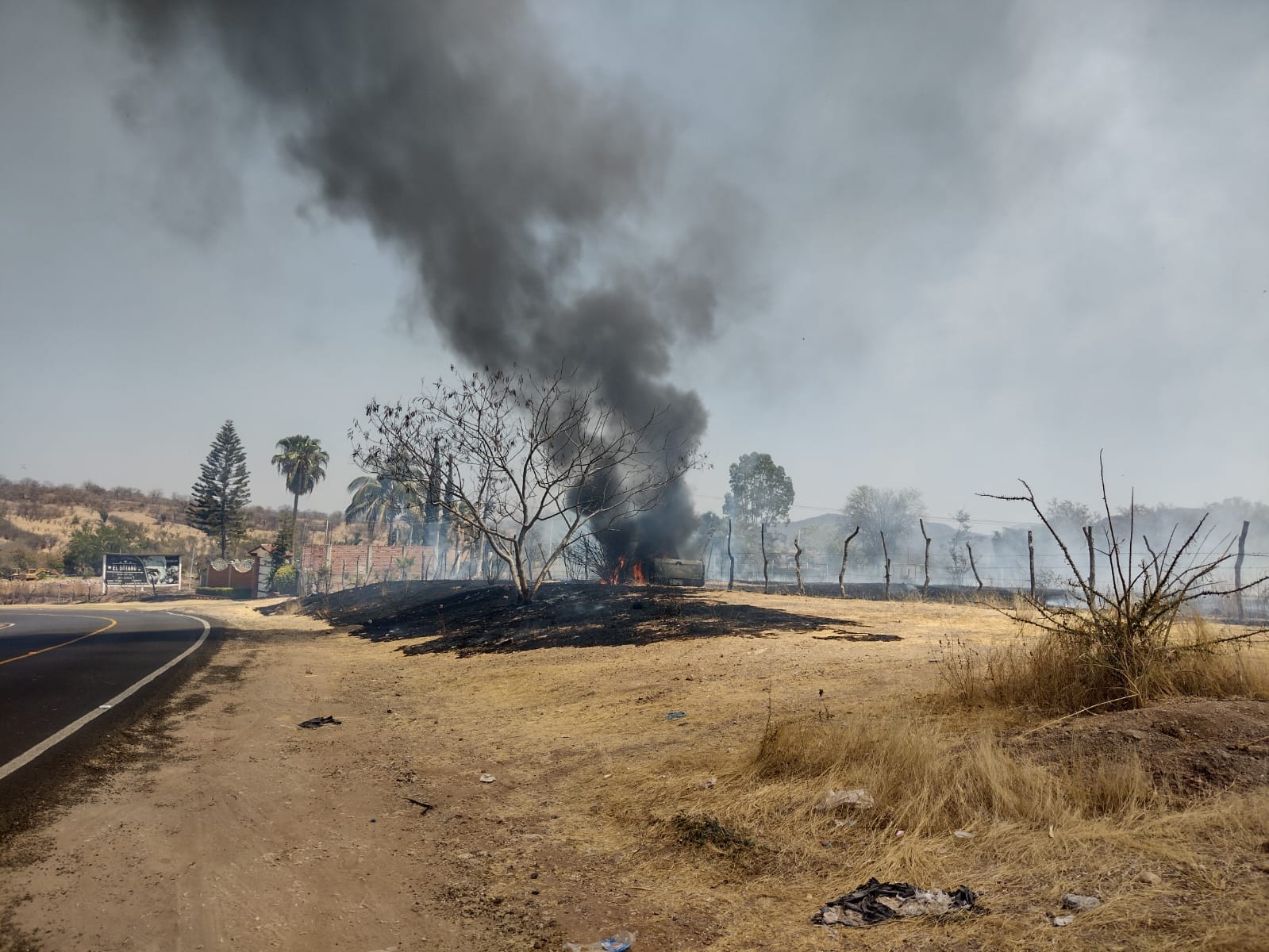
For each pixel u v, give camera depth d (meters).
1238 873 2.97
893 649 10.51
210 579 56.06
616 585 23.38
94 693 11.13
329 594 37.16
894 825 4.11
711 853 4.21
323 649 19.25
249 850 4.68
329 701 11.08
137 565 57.00
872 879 3.56
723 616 15.55
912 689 7.48
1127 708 5.53
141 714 9.46
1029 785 4.16
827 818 4.37
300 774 6.63
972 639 11.23
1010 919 2.96
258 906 3.83
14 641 20.53
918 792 4.36
